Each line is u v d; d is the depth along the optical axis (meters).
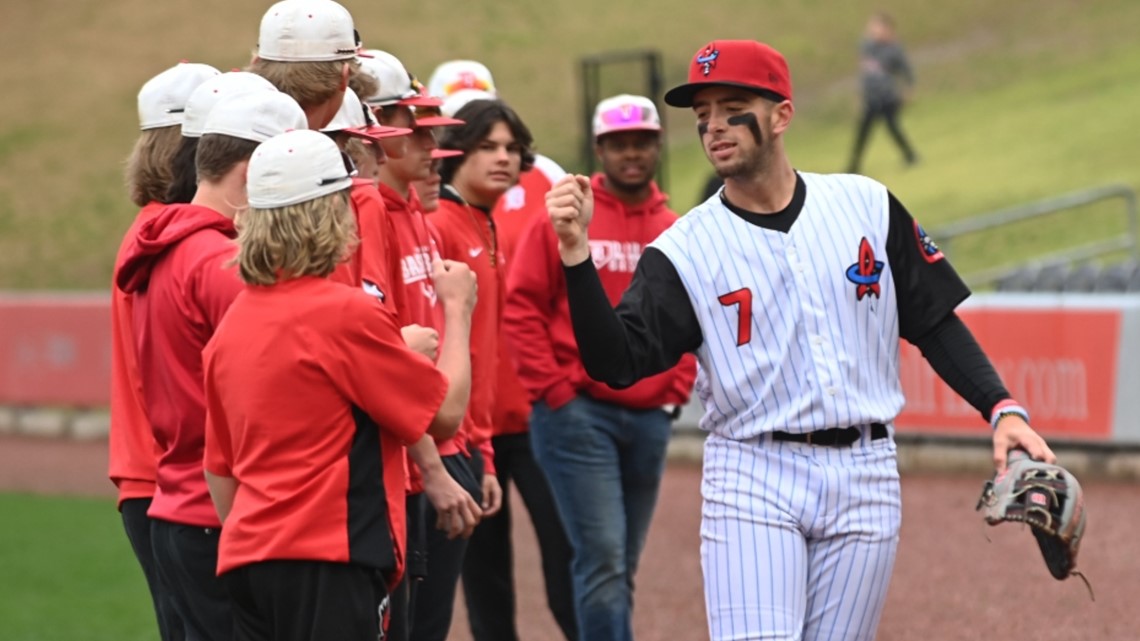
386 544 8.16
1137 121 50.03
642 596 16.80
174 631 9.73
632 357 8.72
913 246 9.12
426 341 8.79
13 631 16.38
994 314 23.06
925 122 57.91
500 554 13.46
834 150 56.03
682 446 26.02
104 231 54.41
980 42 69.06
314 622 8.00
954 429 23.44
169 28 72.06
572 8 74.75
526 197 15.41
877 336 8.96
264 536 7.98
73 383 31.95
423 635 11.42
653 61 34.66
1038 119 53.94
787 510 8.73
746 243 8.87
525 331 12.89
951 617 15.14
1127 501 20.28
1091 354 22.19
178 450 8.94
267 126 8.77
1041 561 17.30
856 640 8.90
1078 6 71.44
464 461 11.14
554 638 15.28
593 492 12.67
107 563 20.16
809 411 8.73
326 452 8.03
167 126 9.64
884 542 8.85
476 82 15.95
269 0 74.81
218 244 8.70
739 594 8.70
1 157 61.19
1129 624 14.47
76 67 69.00
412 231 10.73
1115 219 39.69
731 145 8.80
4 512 24.03
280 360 7.97
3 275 51.28
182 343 8.77
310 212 7.96
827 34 72.00
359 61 9.92
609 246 13.31
